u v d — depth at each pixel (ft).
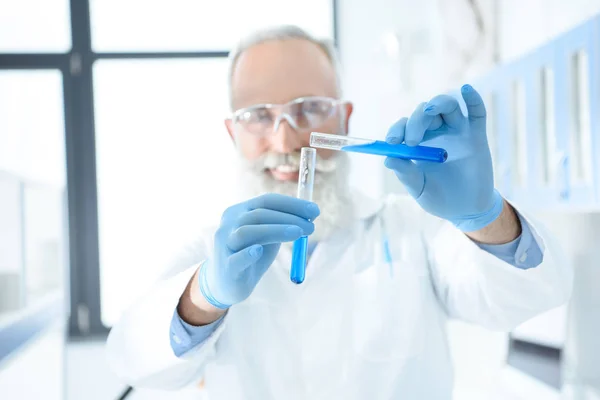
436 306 3.51
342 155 3.67
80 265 11.23
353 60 10.75
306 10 11.23
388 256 3.56
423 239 3.64
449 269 3.32
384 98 10.07
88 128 11.18
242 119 3.43
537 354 5.98
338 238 3.65
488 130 6.12
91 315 11.19
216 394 3.36
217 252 2.64
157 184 11.32
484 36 8.25
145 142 11.31
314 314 3.39
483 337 6.56
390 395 3.25
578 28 4.18
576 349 4.88
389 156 2.61
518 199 5.44
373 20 10.71
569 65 4.35
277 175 3.45
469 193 2.66
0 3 11.07
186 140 11.30
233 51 3.66
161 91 11.30
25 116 11.19
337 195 3.59
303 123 3.37
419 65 9.97
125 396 7.33
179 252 3.64
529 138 5.13
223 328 3.09
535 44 6.61
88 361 9.49
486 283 2.98
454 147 2.68
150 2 11.23
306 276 3.47
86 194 11.19
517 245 2.87
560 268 2.93
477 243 2.94
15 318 5.12
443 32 8.78
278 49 3.46
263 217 2.56
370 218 3.82
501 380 5.90
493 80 5.98
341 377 3.29
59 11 11.19
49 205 7.06
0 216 5.75
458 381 6.22
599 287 4.56
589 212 4.77
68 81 11.12
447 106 2.62
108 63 11.25
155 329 3.01
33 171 11.18
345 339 3.36
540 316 6.01
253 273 2.68
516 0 7.29
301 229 2.49
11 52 11.02
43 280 6.86
